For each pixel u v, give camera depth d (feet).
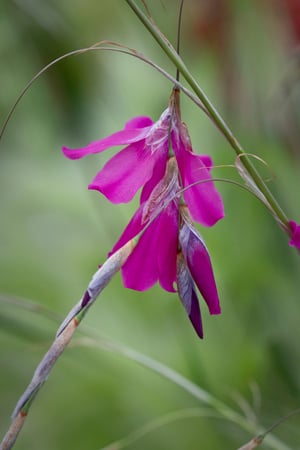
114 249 1.75
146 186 1.76
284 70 2.81
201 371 2.43
